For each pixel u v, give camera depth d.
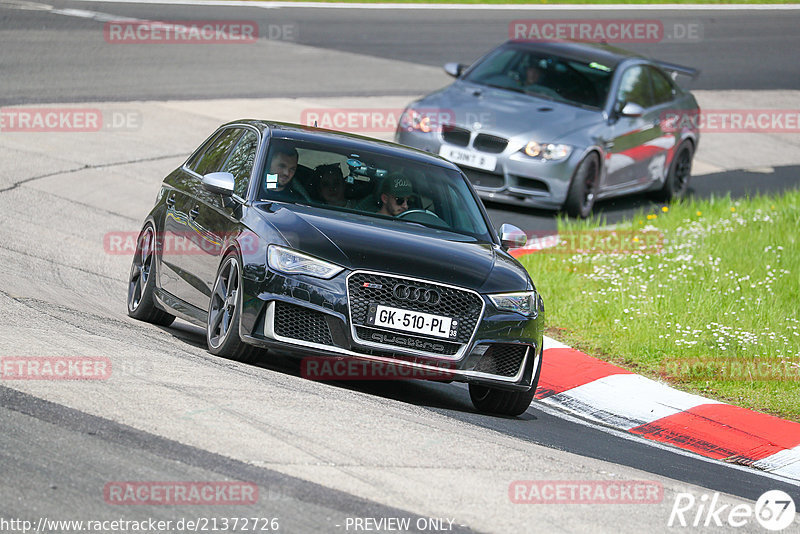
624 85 58.09
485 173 53.31
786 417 31.62
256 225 27.34
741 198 61.59
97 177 52.03
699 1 145.12
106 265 40.22
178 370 24.84
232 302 27.23
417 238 27.94
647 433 29.61
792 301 41.69
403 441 22.28
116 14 93.38
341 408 24.02
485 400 28.58
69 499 17.22
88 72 71.00
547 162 52.34
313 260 26.12
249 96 70.62
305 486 18.86
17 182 49.12
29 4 92.25
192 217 30.66
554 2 133.25
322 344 25.89
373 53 91.88
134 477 18.34
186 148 58.59
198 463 19.23
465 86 57.12
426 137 53.69
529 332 27.36
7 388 21.70
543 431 27.25
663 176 61.19
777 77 102.75
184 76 73.94
